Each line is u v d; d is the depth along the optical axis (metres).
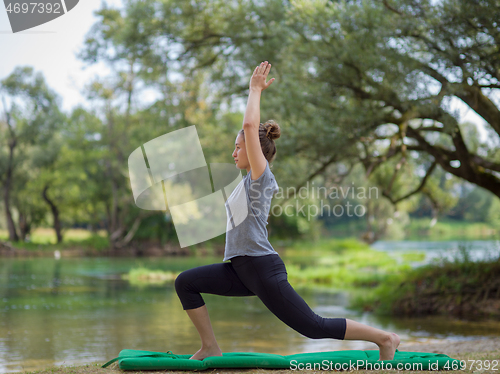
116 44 15.58
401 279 12.09
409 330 8.43
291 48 10.47
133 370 3.02
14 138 36.28
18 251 34.00
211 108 17.64
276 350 6.53
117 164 33.97
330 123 9.85
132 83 29.52
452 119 8.21
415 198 21.22
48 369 3.21
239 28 12.86
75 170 36.47
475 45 7.82
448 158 11.01
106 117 33.72
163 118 24.84
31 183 37.28
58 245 36.28
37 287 15.44
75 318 9.61
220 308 11.50
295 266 22.89
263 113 10.65
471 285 11.01
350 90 9.92
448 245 42.56
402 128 9.65
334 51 9.36
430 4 7.97
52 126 37.03
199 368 3.02
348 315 10.37
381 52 8.55
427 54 8.59
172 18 14.27
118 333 7.95
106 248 35.19
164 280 18.70
